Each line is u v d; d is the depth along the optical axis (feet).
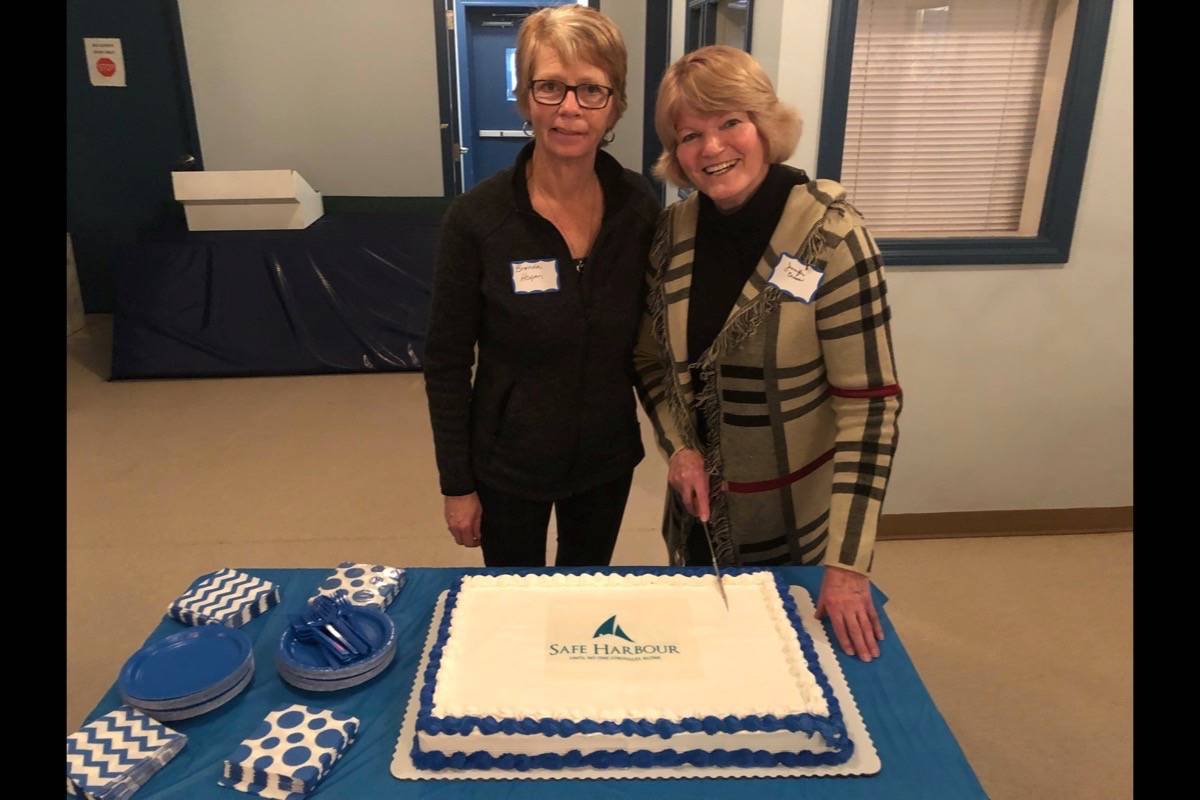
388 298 14.93
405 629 4.21
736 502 4.91
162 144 17.21
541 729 3.28
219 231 15.61
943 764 3.35
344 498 10.40
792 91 7.67
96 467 11.22
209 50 16.89
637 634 3.87
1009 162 8.27
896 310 8.50
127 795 3.20
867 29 7.71
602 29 4.27
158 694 3.62
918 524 9.35
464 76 21.08
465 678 3.57
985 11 7.72
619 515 5.68
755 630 3.92
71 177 17.03
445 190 18.48
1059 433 9.06
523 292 4.65
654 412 5.11
